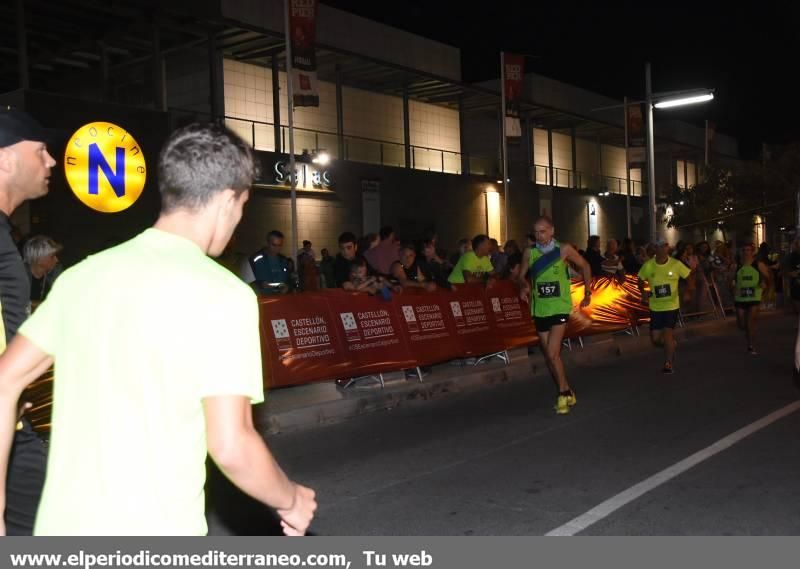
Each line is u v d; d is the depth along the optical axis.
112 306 1.79
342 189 23.91
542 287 8.38
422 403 9.37
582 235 36.84
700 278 17.47
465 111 32.69
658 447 6.79
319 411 8.30
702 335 16.06
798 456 6.37
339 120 25.53
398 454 6.84
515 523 4.93
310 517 2.00
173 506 1.75
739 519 4.89
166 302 1.75
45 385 4.63
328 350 9.05
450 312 10.80
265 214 21.56
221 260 10.14
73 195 16.05
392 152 29.39
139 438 1.74
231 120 23.08
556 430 7.59
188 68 23.23
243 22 20.61
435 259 11.67
